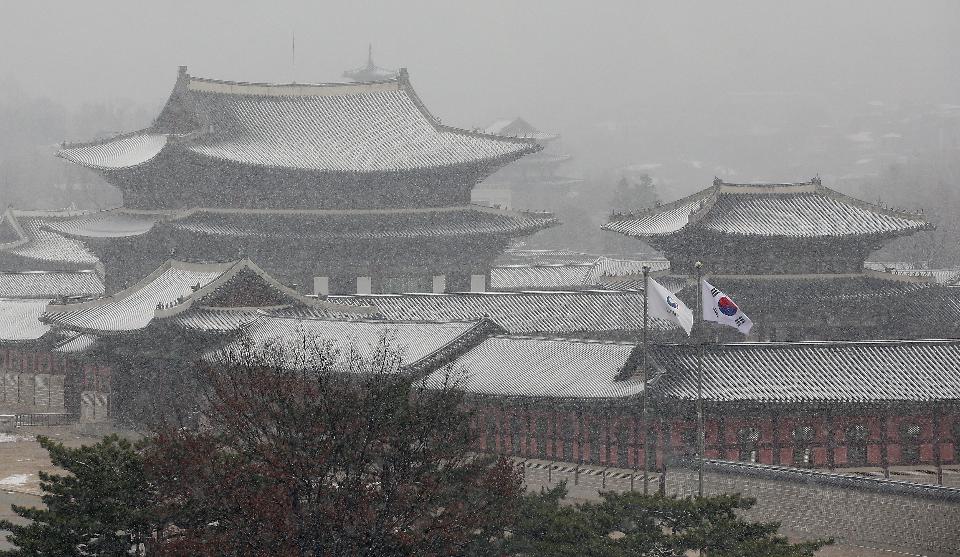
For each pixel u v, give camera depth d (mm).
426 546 93375
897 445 154875
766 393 150375
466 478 99438
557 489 109438
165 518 93562
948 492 119062
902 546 122000
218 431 110938
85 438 180250
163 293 192500
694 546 99250
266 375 104250
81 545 97938
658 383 150000
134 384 186125
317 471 92188
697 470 136125
